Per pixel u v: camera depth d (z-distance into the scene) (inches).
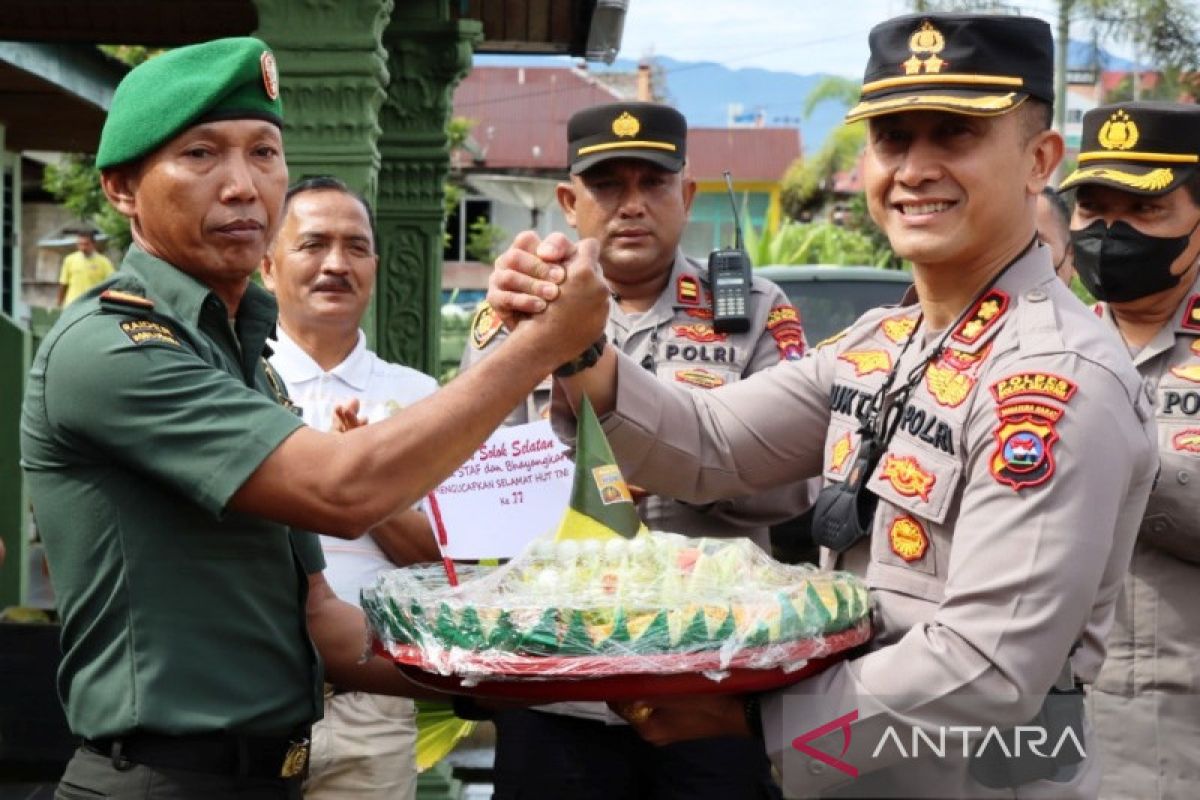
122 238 699.4
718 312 149.0
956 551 90.6
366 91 168.9
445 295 1106.1
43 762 146.7
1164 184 126.0
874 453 98.3
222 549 94.3
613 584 88.2
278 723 96.4
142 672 92.6
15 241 502.0
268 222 99.1
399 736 142.6
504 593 88.9
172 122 94.7
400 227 244.8
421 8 240.8
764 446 108.6
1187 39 796.6
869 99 96.4
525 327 91.0
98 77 384.8
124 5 252.2
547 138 1384.1
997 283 95.9
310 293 148.1
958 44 94.0
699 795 131.3
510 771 136.3
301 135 169.2
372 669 107.7
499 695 87.4
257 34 168.4
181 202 95.5
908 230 95.7
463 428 89.7
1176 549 125.3
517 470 115.3
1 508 268.4
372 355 154.6
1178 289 130.6
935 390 95.1
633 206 149.8
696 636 83.4
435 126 243.4
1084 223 131.8
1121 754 128.4
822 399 107.9
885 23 97.0
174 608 93.2
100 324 92.4
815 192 1400.1
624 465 107.7
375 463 88.5
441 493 114.7
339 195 149.6
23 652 168.2
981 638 87.5
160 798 92.5
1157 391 128.5
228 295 101.0
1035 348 91.1
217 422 90.1
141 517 93.1
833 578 92.4
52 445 93.5
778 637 84.5
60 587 95.1
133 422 90.7
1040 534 87.4
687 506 140.0
